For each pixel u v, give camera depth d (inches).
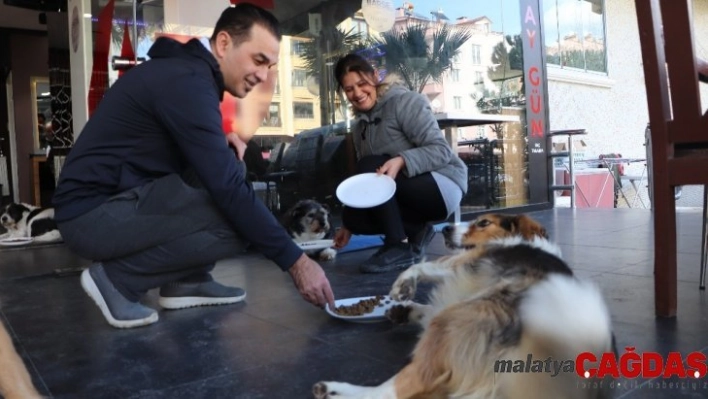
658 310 76.9
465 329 50.0
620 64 374.0
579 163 314.5
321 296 75.9
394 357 65.2
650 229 166.4
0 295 107.0
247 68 81.5
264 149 193.8
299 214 168.7
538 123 250.2
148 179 79.3
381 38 223.0
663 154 75.6
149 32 188.4
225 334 76.3
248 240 77.4
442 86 228.5
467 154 226.2
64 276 127.3
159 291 96.1
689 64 72.6
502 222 81.0
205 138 72.6
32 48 373.1
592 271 108.0
